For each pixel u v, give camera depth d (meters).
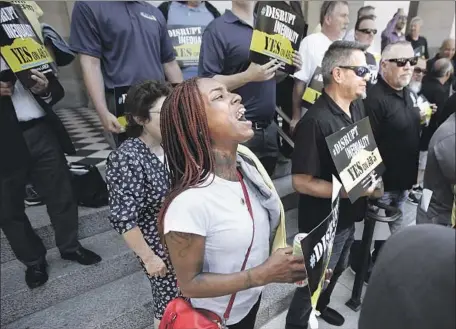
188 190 0.75
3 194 1.59
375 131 1.97
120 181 1.22
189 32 2.58
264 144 2.24
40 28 1.78
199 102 0.75
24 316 1.73
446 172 1.10
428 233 0.50
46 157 1.75
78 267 1.89
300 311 1.72
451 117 1.13
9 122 1.56
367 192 1.52
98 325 1.67
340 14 2.38
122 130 1.81
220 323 0.87
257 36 1.66
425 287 0.46
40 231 2.02
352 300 2.02
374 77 2.54
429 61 4.07
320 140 1.43
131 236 1.23
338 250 1.65
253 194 0.88
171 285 1.34
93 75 1.80
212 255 0.80
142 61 1.87
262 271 0.78
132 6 1.85
